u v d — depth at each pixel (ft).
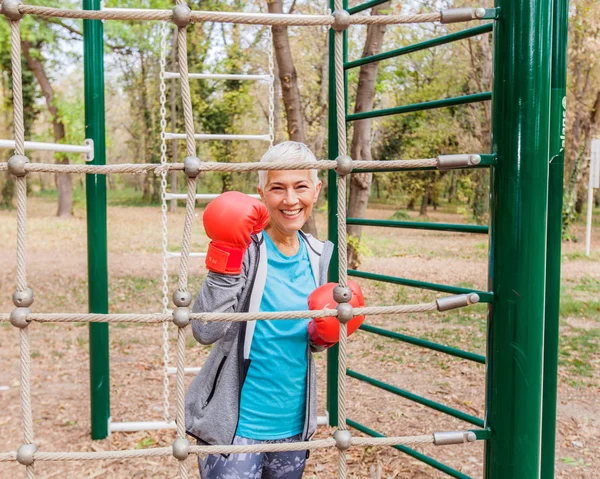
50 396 14.67
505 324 5.48
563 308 23.39
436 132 45.21
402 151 48.34
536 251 5.41
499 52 5.45
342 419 5.57
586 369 16.80
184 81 5.26
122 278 30.99
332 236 11.91
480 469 11.01
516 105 5.34
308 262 6.47
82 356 18.39
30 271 32.78
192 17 5.20
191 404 6.12
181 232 48.06
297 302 6.13
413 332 21.31
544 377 8.65
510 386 5.48
